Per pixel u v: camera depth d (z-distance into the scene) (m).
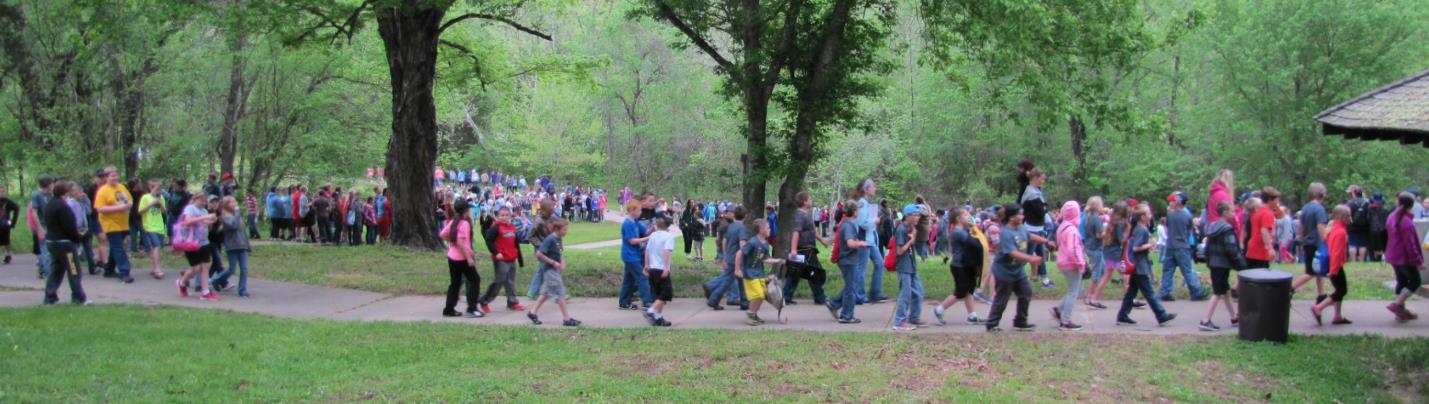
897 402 7.25
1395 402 7.37
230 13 17.78
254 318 11.14
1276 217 16.11
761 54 16.11
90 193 18.06
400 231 20.78
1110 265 12.04
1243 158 36.69
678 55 56.16
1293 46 33.31
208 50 25.02
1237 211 12.98
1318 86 33.78
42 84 22.05
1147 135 17.58
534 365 8.62
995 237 13.30
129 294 13.06
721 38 21.50
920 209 15.24
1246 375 8.22
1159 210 40.41
